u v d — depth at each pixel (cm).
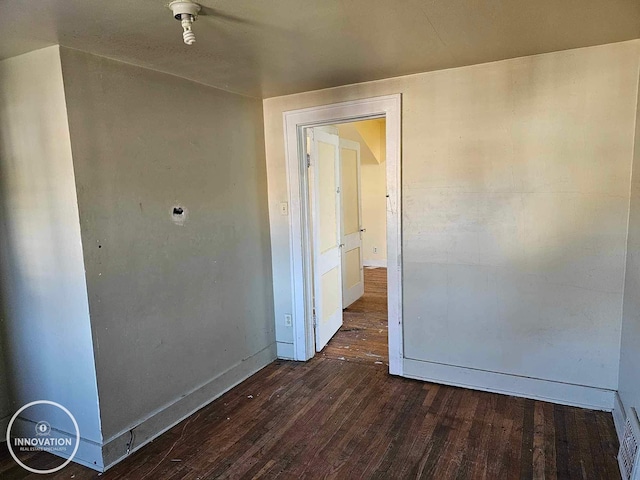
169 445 244
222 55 229
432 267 299
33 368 242
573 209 255
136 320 241
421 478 210
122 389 234
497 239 277
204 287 288
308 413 274
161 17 175
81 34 190
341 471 217
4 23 174
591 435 239
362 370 337
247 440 247
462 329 296
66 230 215
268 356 355
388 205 307
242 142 321
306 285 355
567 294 262
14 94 220
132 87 236
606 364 258
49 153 213
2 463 233
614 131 240
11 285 242
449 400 284
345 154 509
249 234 330
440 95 282
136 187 239
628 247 240
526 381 280
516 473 211
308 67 258
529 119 260
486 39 221
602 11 187
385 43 221
